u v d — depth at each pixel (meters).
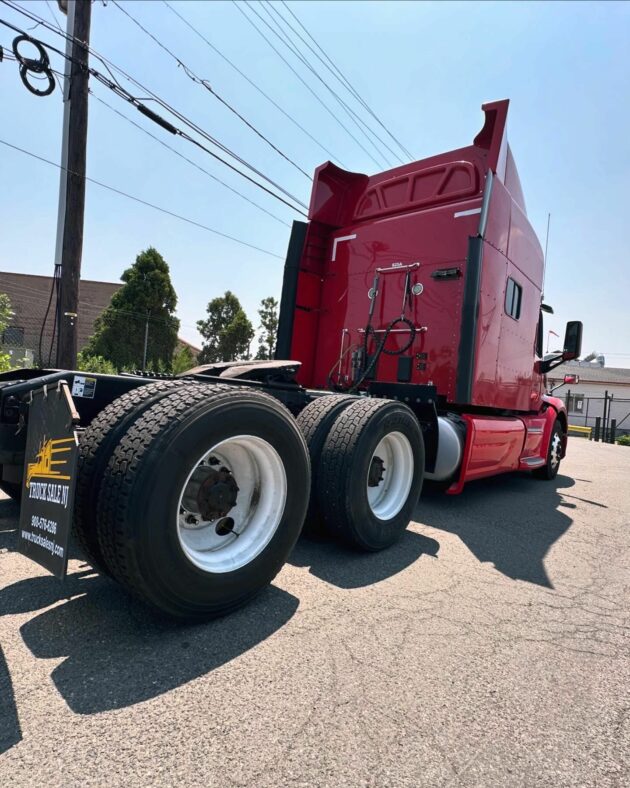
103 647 2.06
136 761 1.46
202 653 2.06
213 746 1.54
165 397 2.32
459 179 5.12
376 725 1.68
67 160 8.50
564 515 5.16
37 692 1.75
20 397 2.67
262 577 2.53
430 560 3.44
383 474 3.80
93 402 2.88
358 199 5.99
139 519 1.98
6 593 2.52
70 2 8.55
